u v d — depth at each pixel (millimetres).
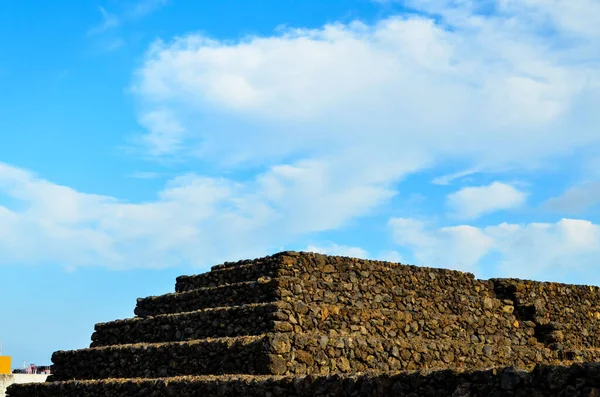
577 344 33281
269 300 27141
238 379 22047
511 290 32688
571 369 15445
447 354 27516
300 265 28406
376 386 18547
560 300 33719
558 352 31312
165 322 29484
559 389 15516
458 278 31797
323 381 19766
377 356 25594
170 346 27031
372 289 29219
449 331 29812
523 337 31812
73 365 30719
